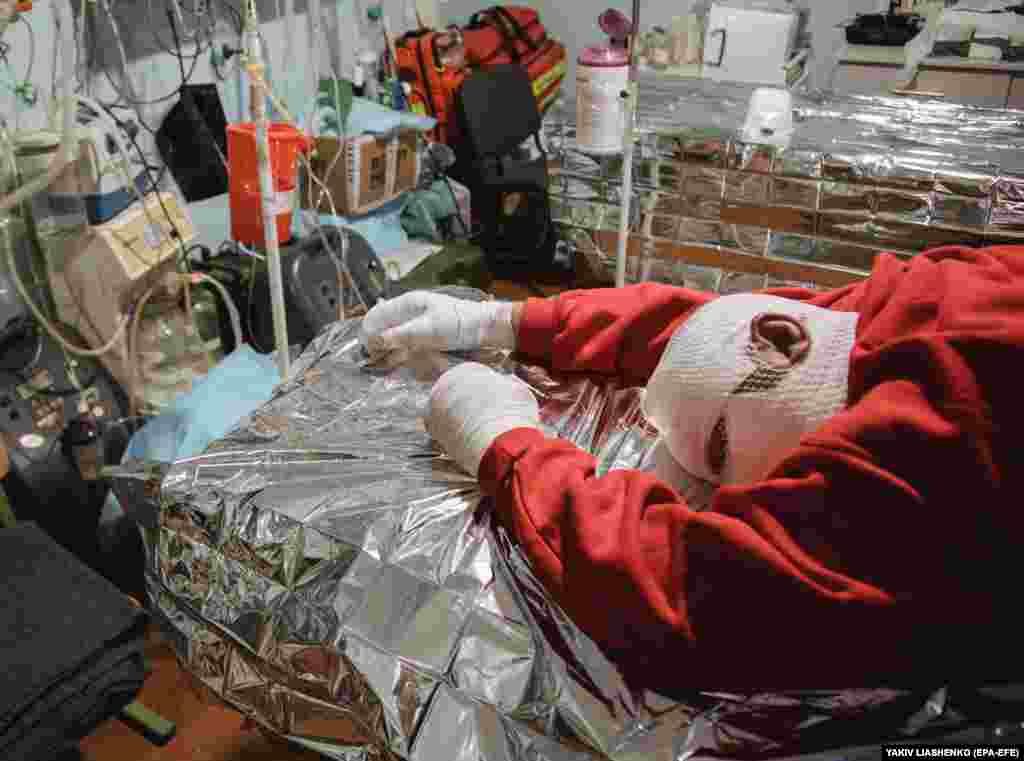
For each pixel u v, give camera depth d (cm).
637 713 76
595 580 79
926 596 71
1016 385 69
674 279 268
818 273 243
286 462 105
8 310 171
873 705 74
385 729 81
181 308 187
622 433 111
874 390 77
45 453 155
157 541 107
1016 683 75
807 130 245
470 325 124
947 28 305
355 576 89
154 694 151
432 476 100
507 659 81
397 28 325
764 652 74
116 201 170
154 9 200
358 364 128
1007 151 226
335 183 261
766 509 75
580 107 203
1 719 103
